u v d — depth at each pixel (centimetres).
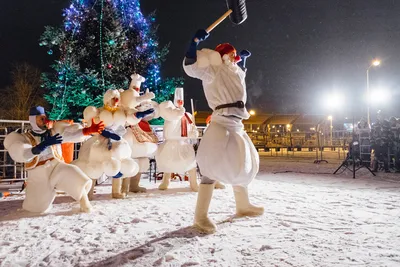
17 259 325
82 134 513
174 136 707
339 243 357
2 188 885
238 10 452
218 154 425
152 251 338
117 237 392
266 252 331
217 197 655
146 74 1819
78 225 453
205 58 448
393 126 1234
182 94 745
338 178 1005
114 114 610
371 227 421
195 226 425
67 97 1631
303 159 1991
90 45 1703
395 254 319
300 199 624
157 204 599
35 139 506
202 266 296
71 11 1680
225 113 443
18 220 484
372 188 777
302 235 388
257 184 851
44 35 1631
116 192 677
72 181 525
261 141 3303
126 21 1838
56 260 318
